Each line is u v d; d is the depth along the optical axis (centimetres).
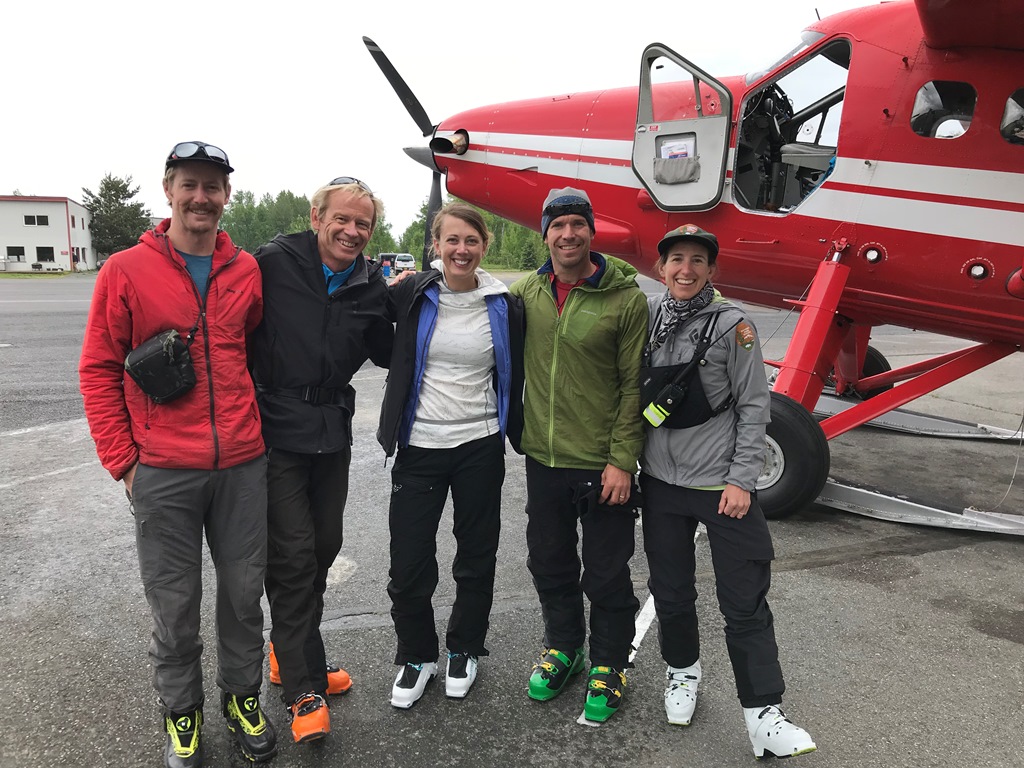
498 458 211
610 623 209
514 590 291
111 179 6169
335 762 188
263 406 194
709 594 288
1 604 268
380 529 352
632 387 199
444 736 200
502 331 206
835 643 252
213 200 169
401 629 212
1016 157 340
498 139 500
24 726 198
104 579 289
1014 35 320
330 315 192
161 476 174
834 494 384
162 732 197
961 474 481
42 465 436
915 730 204
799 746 175
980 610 279
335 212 187
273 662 218
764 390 191
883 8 372
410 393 205
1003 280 352
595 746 196
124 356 175
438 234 200
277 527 193
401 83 542
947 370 409
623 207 450
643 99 416
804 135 445
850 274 392
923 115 356
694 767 188
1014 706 216
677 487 197
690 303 194
